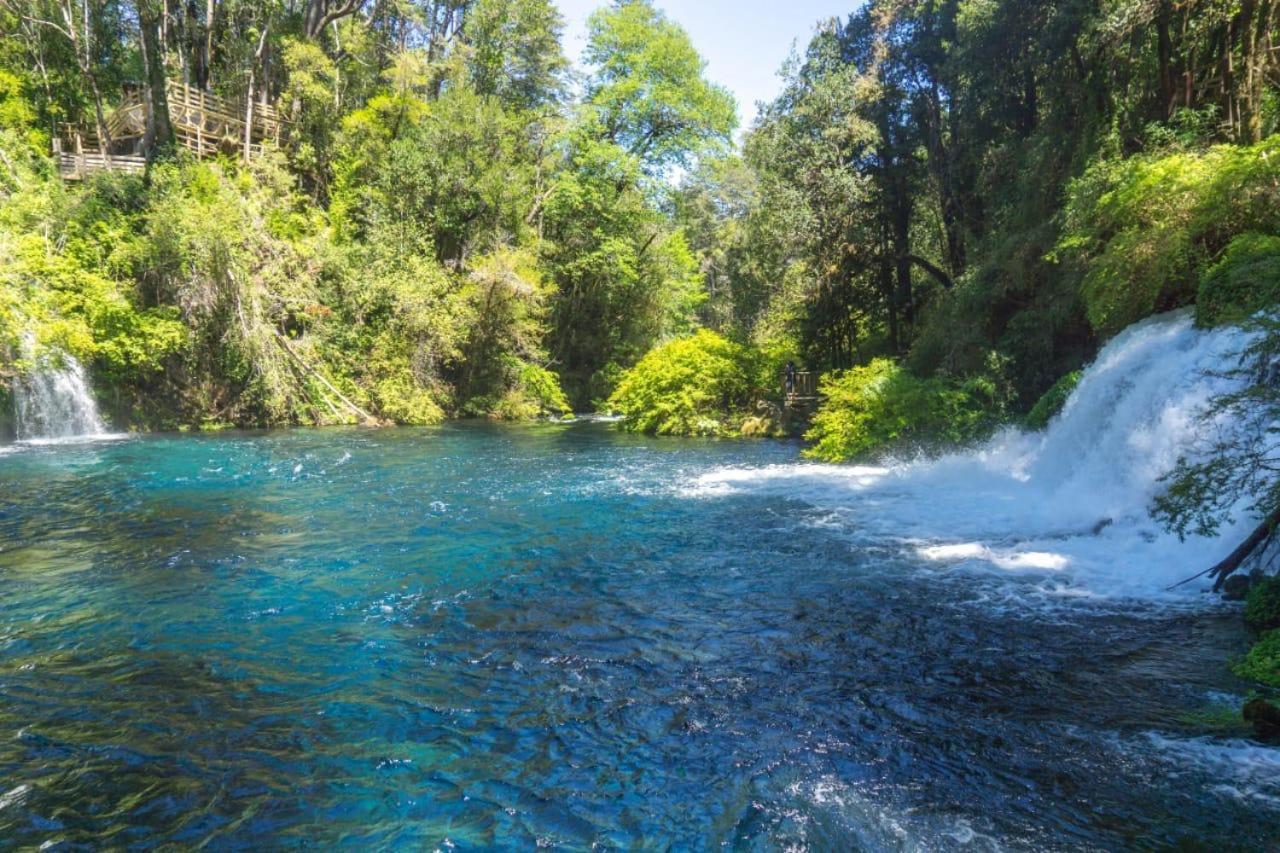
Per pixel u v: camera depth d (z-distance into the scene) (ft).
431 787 13.71
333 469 51.24
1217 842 11.96
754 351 87.56
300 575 26.84
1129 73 52.54
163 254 74.02
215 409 77.41
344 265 87.86
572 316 127.65
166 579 26.07
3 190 74.18
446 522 35.45
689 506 39.47
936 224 96.02
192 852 11.82
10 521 34.30
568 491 43.86
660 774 14.17
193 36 105.09
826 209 80.74
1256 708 15.47
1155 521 29.91
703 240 188.34
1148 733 15.49
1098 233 46.83
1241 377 28.45
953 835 12.26
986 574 26.76
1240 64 46.16
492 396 103.65
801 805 13.14
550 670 18.92
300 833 12.35
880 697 17.28
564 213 119.96
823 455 58.49
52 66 97.09
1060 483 39.86
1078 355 53.06
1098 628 21.35
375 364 89.04
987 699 17.13
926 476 48.14
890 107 80.48
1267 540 23.32
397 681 18.17
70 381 67.92
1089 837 12.17
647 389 84.33
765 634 21.35
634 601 24.29
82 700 16.97
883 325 98.12
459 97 103.45
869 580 26.27
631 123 128.57
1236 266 32.45
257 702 16.98
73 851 11.76
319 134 102.58
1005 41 61.00
